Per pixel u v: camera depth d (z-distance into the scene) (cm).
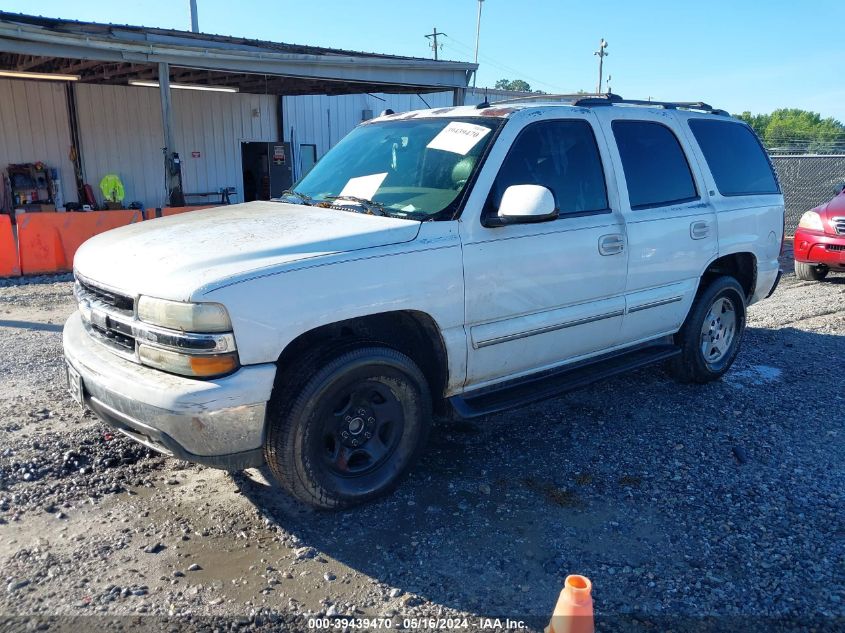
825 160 1539
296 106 1967
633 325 479
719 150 560
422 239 360
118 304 338
